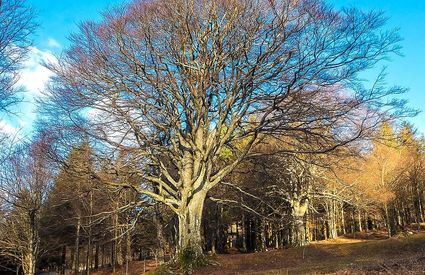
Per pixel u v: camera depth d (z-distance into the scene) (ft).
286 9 55.42
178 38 60.49
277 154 71.05
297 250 96.48
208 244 169.78
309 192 112.98
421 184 165.07
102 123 61.72
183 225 64.85
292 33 55.47
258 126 62.03
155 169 74.33
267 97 62.59
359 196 118.62
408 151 139.85
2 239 109.09
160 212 96.73
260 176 93.97
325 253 92.27
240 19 58.65
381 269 40.68
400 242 92.68
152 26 59.93
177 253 64.80
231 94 63.52
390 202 134.72
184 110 66.49
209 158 66.33
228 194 107.04
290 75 58.59
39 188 97.86
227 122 72.90
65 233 138.82
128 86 62.59
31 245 102.53
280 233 171.63
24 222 105.09
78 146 61.52
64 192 77.97
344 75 56.24
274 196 117.70
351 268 45.50
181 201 65.67
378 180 126.21
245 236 175.42
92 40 60.80
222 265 66.90
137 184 74.18
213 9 59.41
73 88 59.36
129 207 71.00
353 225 190.90
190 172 66.95
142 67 60.29
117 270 139.44
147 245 150.20
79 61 60.29
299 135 64.95
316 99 59.31
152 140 67.46
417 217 177.78
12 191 97.09
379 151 127.65
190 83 63.26
